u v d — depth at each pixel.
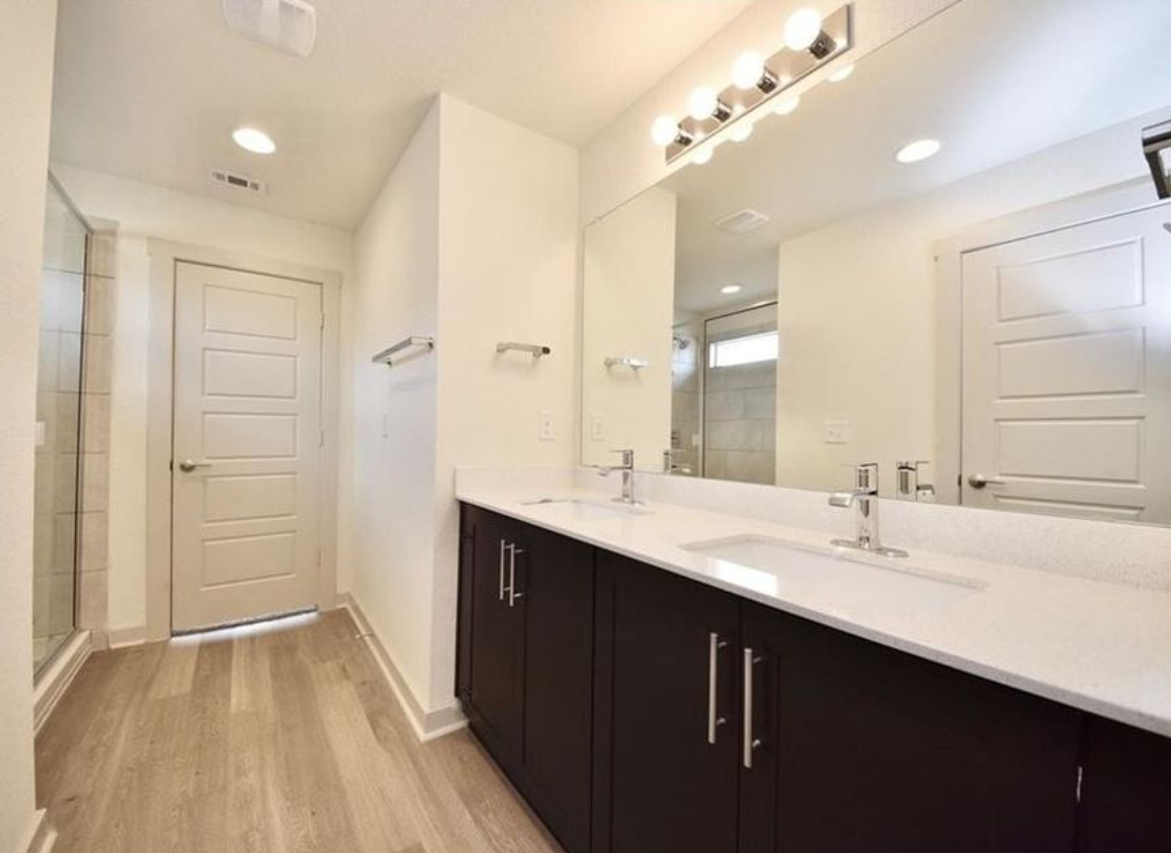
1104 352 0.96
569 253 2.31
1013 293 1.09
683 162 1.82
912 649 0.66
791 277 1.52
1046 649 0.63
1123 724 0.52
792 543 1.27
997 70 1.11
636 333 2.02
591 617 1.29
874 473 1.21
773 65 1.50
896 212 1.28
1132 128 0.94
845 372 1.39
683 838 1.01
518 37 1.68
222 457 2.92
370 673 2.38
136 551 2.68
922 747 0.67
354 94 1.97
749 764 0.88
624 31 1.68
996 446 1.10
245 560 2.98
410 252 2.27
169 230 2.76
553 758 1.41
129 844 1.36
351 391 3.34
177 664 2.43
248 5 1.51
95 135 2.24
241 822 1.45
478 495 1.94
